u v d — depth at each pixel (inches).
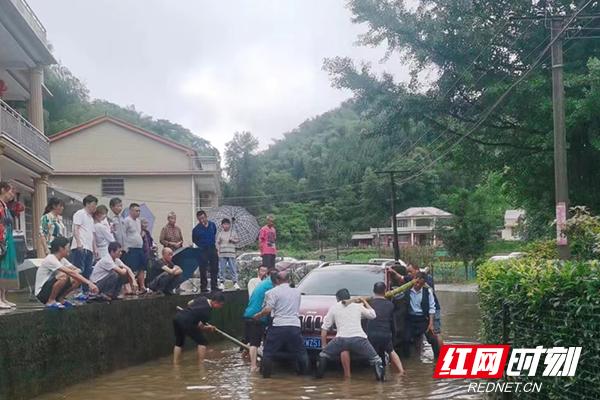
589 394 201.6
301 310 402.0
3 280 353.1
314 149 3784.5
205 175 1432.1
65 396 319.9
